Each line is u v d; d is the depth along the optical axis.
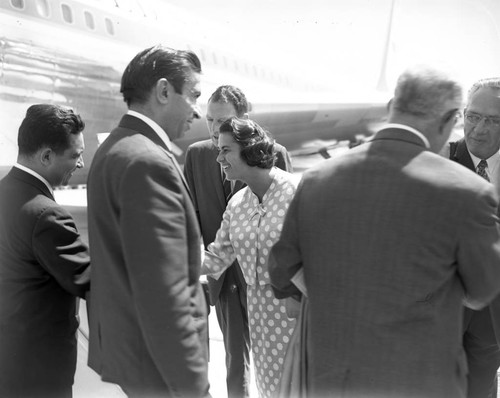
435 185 1.40
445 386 1.45
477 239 1.38
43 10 6.98
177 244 1.49
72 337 1.96
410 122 1.50
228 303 2.66
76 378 2.50
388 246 1.43
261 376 2.39
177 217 1.51
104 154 1.58
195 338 1.51
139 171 1.49
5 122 6.52
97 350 1.71
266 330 2.33
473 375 2.36
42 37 6.86
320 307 1.56
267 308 2.31
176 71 1.62
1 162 6.52
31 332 1.84
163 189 1.50
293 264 1.65
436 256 1.40
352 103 12.36
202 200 2.81
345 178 1.52
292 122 11.69
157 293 1.45
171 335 1.46
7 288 1.84
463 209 1.38
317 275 1.56
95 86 7.50
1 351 1.85
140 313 1.46
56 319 1.89
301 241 1.60
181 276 1.49
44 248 1.77
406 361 1.44
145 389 1.57
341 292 1.51
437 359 1.44
